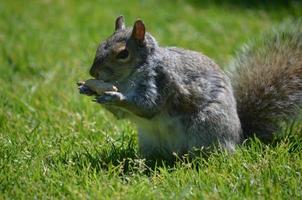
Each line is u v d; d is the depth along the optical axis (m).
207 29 19.20
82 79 14.95
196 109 10.21
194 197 8.55
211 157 9.93
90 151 10.49
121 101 9.78
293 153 10.07
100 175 9.45
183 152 10.32
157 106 10.04
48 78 15.20
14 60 16.39
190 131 10.22
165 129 10.25
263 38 12.10
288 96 11.28
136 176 9.46
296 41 11.90
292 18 20.08
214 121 10.20
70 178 9.32
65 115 12.42
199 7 21.83
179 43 17.42
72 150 10.49
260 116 11.23
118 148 10.57
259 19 20.17
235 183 9.05
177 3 22.22
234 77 11.54
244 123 11.22
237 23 19.53
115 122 12.16
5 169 9.55
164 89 10.09
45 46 17.56
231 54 16.34
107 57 9.90
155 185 9.16
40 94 13.68
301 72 11.41
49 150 10.44
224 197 8.59
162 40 17.81
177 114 10.20
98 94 9.96
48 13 21.14
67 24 19.78
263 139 11.11
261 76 11.43
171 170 9.89
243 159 9.84
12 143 10.66
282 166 9.41
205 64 10.52
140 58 9.96
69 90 14.16
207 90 10.31
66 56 16.89
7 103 12.97
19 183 9.17
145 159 9.93
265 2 22.05
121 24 10.70
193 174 9.32
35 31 19.11
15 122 11.97
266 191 8.77
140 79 9.98
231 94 10.64
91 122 11.88
